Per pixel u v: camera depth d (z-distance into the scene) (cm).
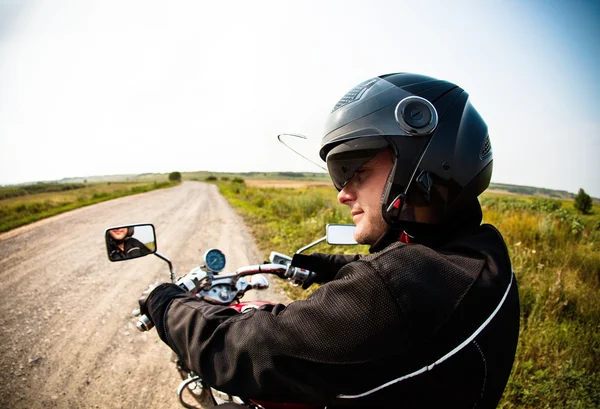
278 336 67
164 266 538
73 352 282
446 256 68
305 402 71
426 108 75
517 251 477
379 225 84
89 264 548
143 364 265
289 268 169
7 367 261
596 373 231
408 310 58
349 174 84
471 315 61
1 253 628
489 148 84
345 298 62
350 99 86
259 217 1135
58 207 1481
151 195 2538
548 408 208
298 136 123
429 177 74
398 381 61
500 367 65
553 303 321
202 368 80
